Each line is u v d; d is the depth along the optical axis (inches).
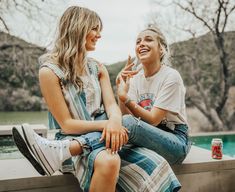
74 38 68.7
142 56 80.8
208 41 366.0
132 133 66.2
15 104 353.4
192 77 371.9
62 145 60.7
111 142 60.3
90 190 58.1
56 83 66.2
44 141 61.0
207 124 377.1
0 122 291.3
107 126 62.2
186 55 363.6
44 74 66.1
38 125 153.3
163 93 75.4
